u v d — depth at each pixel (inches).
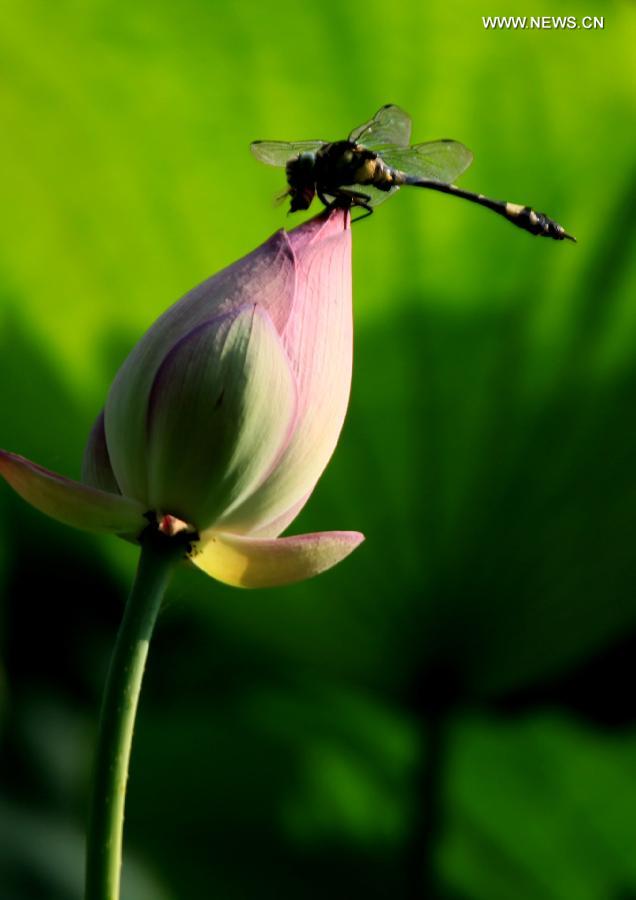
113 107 56.4
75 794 62.7
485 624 56.8
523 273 55.8
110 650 65.6
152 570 42.4
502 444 55.9
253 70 56.4
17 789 60.5
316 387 43.1
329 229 43.4
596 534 56.2
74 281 57.4
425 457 55.2
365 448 56.0
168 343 42.7
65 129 56.5
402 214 55.1
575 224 56.4
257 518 43.0
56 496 42.5
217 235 57.8
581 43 55.9
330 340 43.3
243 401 42.4
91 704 64.9
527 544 55.6
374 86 56.7
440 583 55.9
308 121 57.5
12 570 62.3
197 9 55.5
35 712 63.1
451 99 56.9
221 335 42.5
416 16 55.7
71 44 56.0
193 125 56.6
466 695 58.2
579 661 59.4
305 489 43.4
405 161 47.9
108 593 64.7
